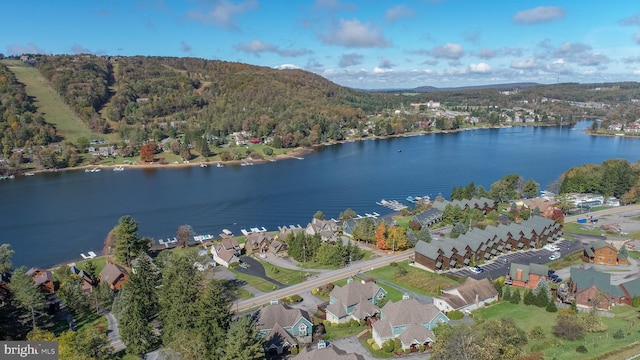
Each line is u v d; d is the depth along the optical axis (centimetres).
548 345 7438
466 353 6369
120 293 10006
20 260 14888
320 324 9062
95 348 7475
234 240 14888
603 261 12588
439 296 9944
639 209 18525
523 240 13975
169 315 8012
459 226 14812
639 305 9550
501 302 9869
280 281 11919
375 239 14712
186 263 9619
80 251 15625
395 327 8194
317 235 14062
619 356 6944
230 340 6988
